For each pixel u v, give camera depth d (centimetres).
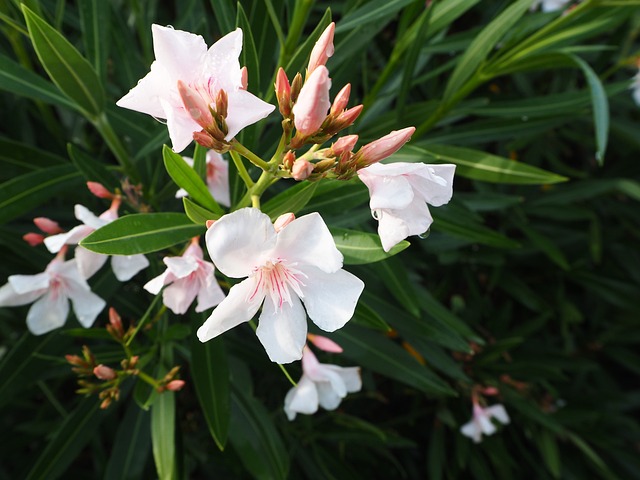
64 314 25
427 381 30
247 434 29
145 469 34
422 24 26
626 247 51
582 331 54
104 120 26
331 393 26
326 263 16
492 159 28
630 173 51
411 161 24
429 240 41
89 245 18
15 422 40
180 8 38
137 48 38
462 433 43
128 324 36
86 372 24
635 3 27
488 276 48
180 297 21
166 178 31
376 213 19
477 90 46
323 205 24
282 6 26
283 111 18
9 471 44
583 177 49
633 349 57
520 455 49
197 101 16
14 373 27
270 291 17
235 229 16
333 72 31
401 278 28
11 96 37
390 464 45
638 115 52
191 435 39
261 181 19
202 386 25
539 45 29
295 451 38
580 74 51
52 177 26
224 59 17
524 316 51
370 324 25
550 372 41
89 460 46
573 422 46
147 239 19
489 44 28
